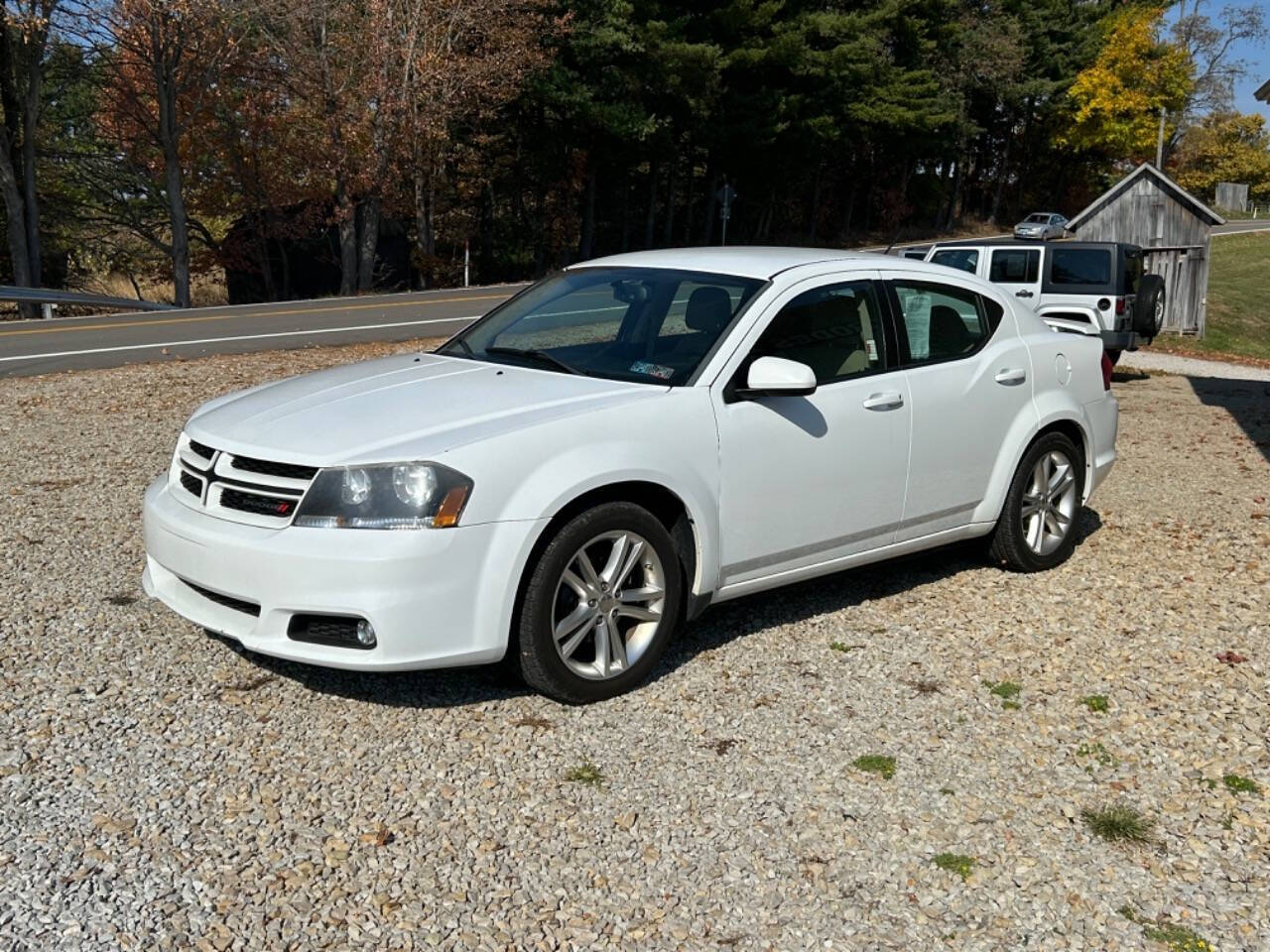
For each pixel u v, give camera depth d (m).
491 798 3.49
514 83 38.06
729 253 5.27
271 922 2.86
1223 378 16.25
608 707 4.14
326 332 18.27
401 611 3.68
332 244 40.28
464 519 3.74
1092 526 6.88
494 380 4.49
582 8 39.66
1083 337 6.14
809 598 5.37
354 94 34.84
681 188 58.56
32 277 34.03
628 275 5.20
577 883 3.08
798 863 3.20
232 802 3.42
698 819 3.41
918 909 3.00
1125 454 9.37
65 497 6.97
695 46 40.00
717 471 4.38
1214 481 8.25
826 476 4.74
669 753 3.81
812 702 4.21
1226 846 3.31
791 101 46.78
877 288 5.11
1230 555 6.22
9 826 3.25
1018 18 65.31
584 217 47.31
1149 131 64.88
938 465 5.21
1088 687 4.39
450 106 35.91
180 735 3.83
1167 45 65.31
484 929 2.87
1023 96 65.25
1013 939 2.89
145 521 4.30
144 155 35.97
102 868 3.06
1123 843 3.32
